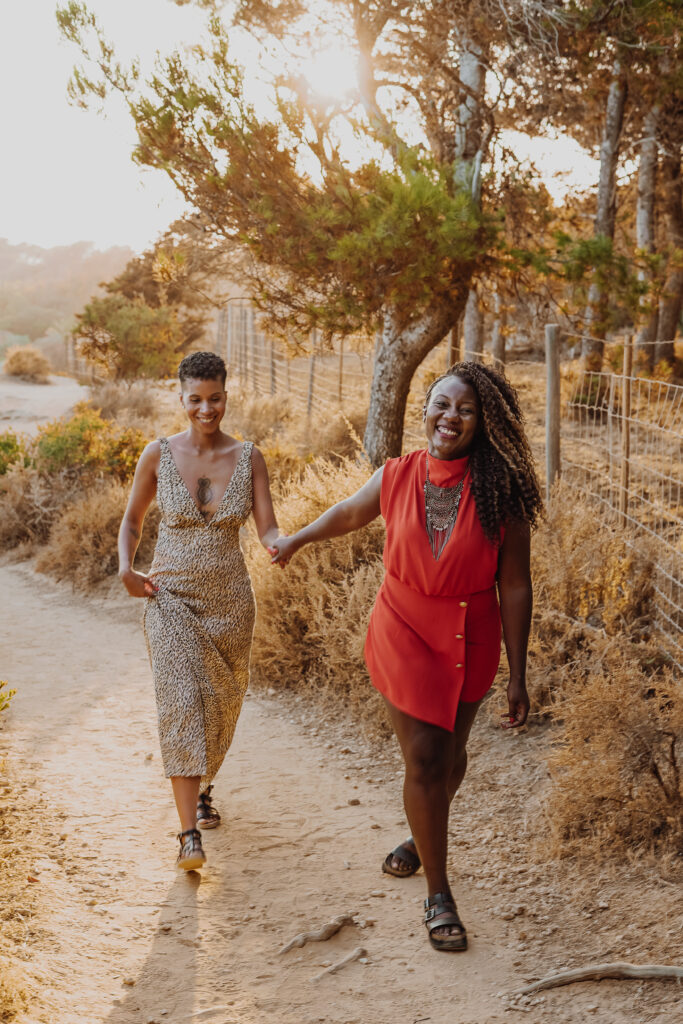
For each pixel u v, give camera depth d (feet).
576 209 48.78
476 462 10.75
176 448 12.69
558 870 12.14
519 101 31.09
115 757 16.22
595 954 10.23
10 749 16.48
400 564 10.87
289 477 27.84
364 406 41.75
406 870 12.19
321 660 19.39
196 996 9.61
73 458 36.81
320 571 20.70
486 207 28.43
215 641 12.60
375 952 10.52
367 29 27.58
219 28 24.38
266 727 17.90
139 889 11.76
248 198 25.66
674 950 10.02
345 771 15.84
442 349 58.18
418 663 10.75
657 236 59.98
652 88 35.17
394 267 25.64
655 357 51.70
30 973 9.68
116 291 102.89
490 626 11.02
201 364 12.41
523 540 10.78
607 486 27.35
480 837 13.25
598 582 17.79
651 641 16.51
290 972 10.11
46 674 21.22
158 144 25.50
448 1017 9.31
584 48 27.99
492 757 15.67
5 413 71.77
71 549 30.73
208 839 13.32
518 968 10.14
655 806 12.22
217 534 12.62
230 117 24.31
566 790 12.98
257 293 28.71
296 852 12.94
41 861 12.27
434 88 29.58
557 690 16.01
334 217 24.41
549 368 22.43
